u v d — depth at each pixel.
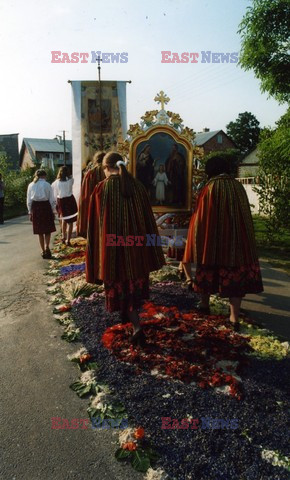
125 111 10.25
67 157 53.50
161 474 2.29
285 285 5.79
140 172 6.41
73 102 10.03
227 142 51.41
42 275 6.41
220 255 3.88
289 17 10.55
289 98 11.45
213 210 3.89
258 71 11.34
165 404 2.86
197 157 6.54
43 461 2.42
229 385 3.09
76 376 3.33
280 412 2.77
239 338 3.82
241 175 39.06
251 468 2.31
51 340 3.99
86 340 3.91
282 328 4.24
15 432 2.67
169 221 6.59
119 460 2.42
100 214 3.59
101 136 10.19
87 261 3.76
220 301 4.93
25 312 4.78
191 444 2.49
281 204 8.51
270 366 3.38
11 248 8.96
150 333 3.92
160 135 6.38
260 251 8.23
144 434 2.58
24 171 29.69
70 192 8.70
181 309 4.67
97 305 4.76
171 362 3.39
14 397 3.05
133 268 3.56
